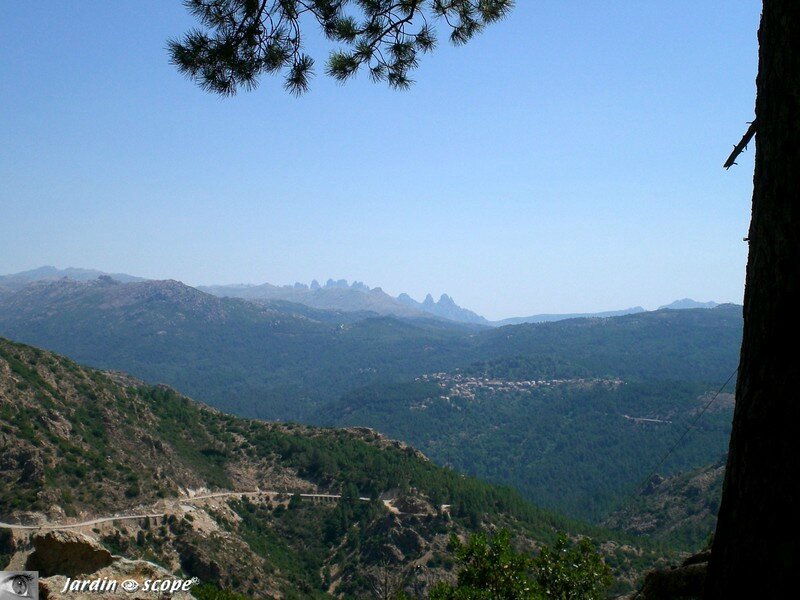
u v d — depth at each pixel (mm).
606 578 17516
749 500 5230
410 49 12258
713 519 102625
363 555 84188
